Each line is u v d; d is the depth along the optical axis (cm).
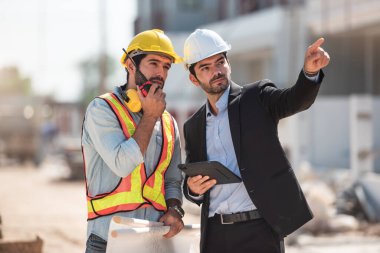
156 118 392
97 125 396
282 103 407
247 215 421
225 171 409
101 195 400
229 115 425
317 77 389
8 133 3111
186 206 1343
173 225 412
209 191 435
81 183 2148
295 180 415
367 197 1336
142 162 387
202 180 414
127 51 413
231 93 435
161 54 408
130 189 400
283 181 412
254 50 2612
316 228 1178
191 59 434
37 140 3147
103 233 397
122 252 379
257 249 421
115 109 400
